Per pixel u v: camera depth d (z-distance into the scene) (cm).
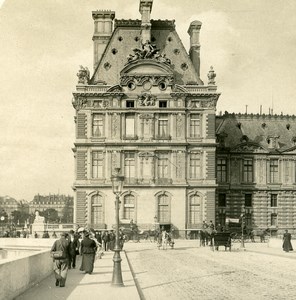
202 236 7269
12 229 11131
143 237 8775
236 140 10462
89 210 9075
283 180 10250
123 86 9200
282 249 6569
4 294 2277
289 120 10800
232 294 2650
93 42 9894
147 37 9375
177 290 2805
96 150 9156
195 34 9931
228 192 10138
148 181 9094
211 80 9269
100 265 4356
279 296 2575
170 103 9206
